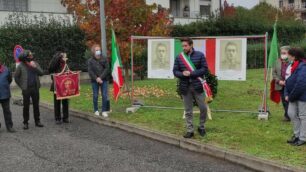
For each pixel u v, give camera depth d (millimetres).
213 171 7254
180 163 7719
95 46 11523
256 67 28281
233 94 15219
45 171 7312
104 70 11602
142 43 16859
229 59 10938
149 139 9578
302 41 33844
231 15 33781
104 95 11664
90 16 16875
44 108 14023
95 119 11539
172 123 10508
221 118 10969
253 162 7328
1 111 13367
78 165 7629
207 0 43562
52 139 9609
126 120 11023
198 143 8469
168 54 11797
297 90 8125
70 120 11852
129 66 18453
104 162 7797
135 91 16094
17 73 10594
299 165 6961
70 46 23312
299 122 8336
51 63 11242
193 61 8633
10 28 21969
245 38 10758
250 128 9758
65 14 25844
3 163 7816
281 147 8125
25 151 8609
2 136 9953
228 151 7852
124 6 16188
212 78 10766
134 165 7602
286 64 10219
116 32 16344
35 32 22484
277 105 12875
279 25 36375
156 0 36688
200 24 31562
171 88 17172
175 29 29875
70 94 11242
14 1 30375
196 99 8836
